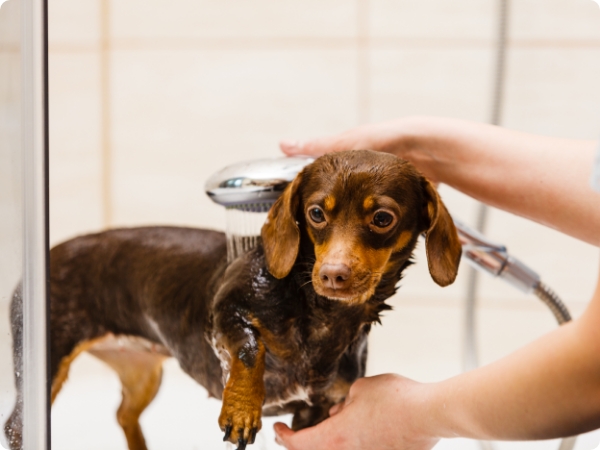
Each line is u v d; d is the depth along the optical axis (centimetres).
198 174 203
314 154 133
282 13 199
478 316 192
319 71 199
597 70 193
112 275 121
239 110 201
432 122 126
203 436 117
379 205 90
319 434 101
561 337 78
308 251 96
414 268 189
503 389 81
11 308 86
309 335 97
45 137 84
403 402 93
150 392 133
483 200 125
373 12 196
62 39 201
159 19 200
